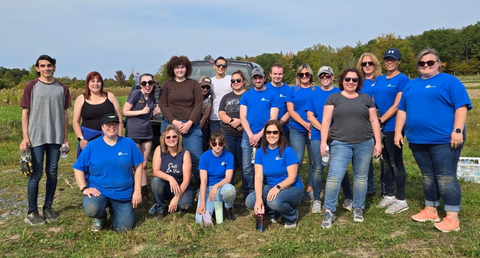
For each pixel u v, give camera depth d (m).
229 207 4.26
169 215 4.42
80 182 3.91
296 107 4.82
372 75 4.86
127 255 3.41
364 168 4.13
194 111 4.71
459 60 73.88
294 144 4.82
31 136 4.09
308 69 4.75
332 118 4.33
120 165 3.91
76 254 3.38
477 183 5.61
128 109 4.79
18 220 4.37
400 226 3.99
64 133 4.33
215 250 3.50
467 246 3.31
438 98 3.76
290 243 3.58
